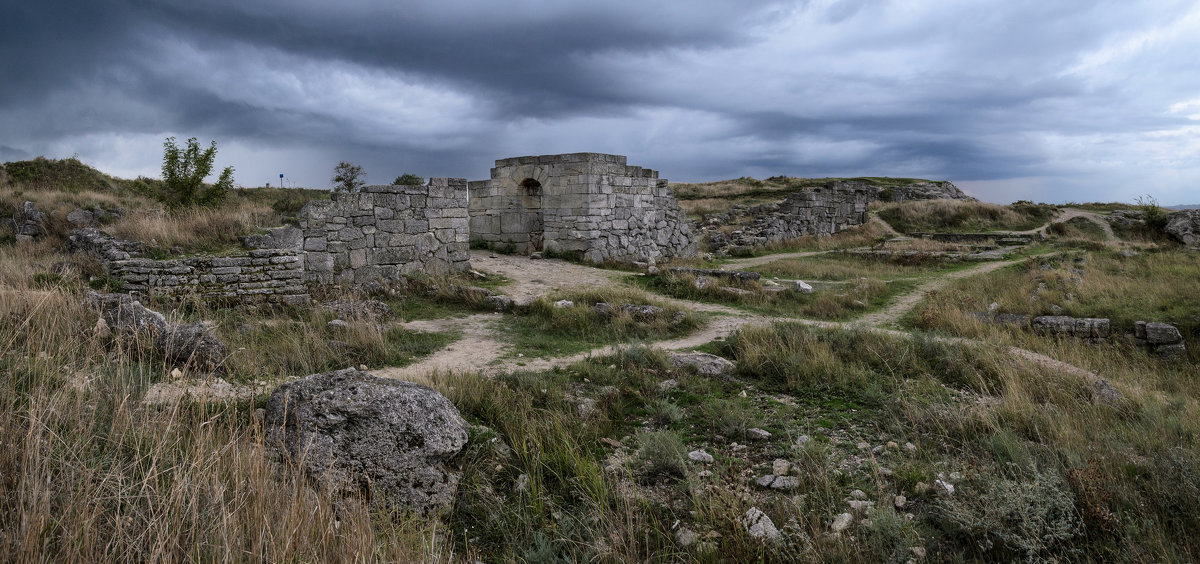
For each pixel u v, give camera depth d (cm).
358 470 426
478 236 2542
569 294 1459
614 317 1267
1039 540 393
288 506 342
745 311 1459
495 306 1384
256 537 311
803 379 825
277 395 466
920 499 474
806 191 3266
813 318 1397
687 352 991
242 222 1480
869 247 2838
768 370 870
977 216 3500
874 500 469
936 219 3506
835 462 538
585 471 495
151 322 708
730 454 572
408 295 1489
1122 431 599
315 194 3111
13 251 1588
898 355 916
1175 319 1185
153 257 1265
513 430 586
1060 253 2183
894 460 547
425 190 1702
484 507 461
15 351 514
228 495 345
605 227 2239
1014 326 1246
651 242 2478
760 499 476
